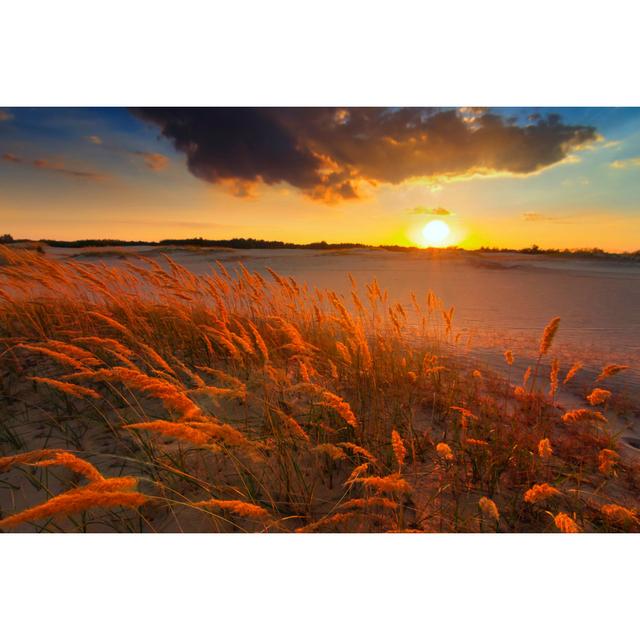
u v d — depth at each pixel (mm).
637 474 2881
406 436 3189
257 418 3342
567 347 6840
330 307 5879
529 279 19328
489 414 3691
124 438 2994
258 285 5441
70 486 2463
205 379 4082
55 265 5289
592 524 2361
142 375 1996
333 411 3322
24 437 2986
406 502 2500
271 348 4641
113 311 5219
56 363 4297
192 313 5145
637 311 10664
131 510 2318
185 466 2670
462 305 11742
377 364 4316
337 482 2633
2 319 5090
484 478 2750
